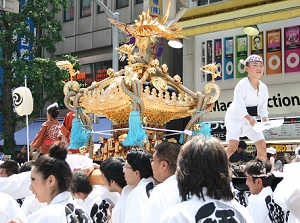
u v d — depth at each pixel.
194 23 17.73
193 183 3.02
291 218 4.94
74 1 26.91
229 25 16.77
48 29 23.06
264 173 5.48
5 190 5.34
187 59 19.95
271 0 16.38
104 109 6.37
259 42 18.08
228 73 18.80
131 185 4.87
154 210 3.73
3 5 10.53
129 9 24.30
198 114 6.38
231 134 6.76
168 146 4.28
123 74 6.60
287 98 17.33
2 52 23.31
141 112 5.76
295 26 17.22
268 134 17.27
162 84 6.18
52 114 7.67
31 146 7.67
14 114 23.39
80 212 3.76
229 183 3.08
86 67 26.27
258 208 5.30
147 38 6.44
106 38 25.28
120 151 6.16
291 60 17.30
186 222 2.92
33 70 21.42
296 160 7.25
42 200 3.83
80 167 5.59
